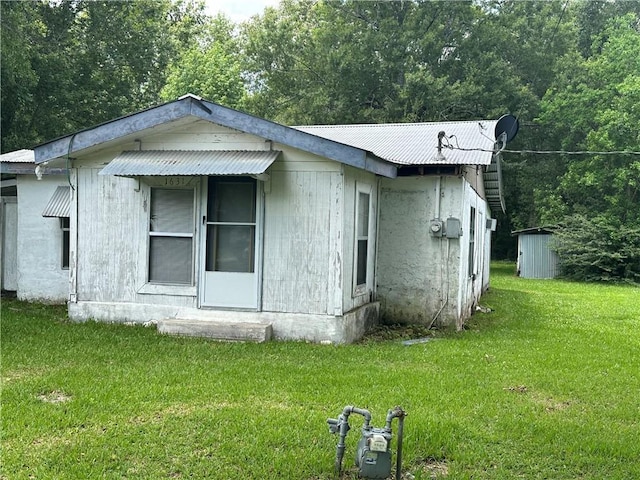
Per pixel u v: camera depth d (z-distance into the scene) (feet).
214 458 12.82
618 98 80.74
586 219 78.59
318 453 13.07
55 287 34.68
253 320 26.32
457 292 31.30
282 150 25.91
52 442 13.52
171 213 27.17
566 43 96.58
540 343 27.78
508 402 17.43
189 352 22.62
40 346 22.95
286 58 102.12
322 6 98.84
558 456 13.57
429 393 17.92
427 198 31.65
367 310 29.45
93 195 27.94
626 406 17.57
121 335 25.29
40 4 74.28
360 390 18.03
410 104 86.63
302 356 22.59
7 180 36.78
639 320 37.42
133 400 16.46
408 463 12.87
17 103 69.51
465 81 88.12
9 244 37.09
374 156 25.11
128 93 84.07
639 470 12.94
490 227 55.93
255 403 16.49
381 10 94.73
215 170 23.86
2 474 11.82
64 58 72.38
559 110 86.02
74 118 77.61
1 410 15.44
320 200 25.68
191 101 25.31
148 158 25.76
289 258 26.05
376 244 31.99
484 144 34.35
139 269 27.50
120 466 12.36
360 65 89.30
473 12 93.04
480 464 13.07
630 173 76.95
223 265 26.71
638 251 71.15
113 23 79.56
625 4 106.63
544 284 67.51
